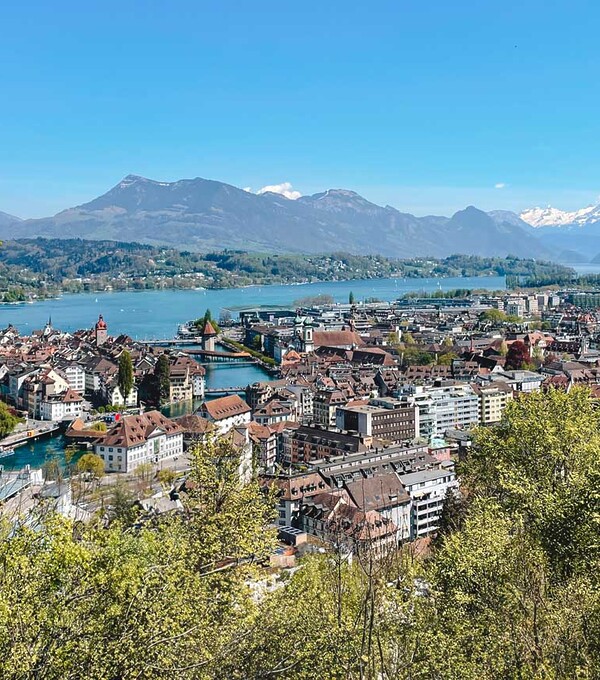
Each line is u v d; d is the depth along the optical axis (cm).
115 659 4775
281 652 5566
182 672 5162
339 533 6769
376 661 5256
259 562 7312
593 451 7450
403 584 6228
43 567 4891
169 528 6544
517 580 5875
